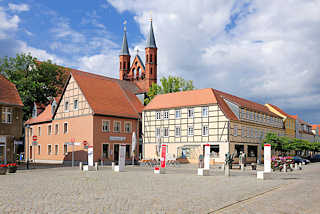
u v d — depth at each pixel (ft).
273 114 212.64
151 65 254.47
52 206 33.55
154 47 255.50
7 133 115.55
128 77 269.03
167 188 50.42
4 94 116.98
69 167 122.01
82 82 162.20
